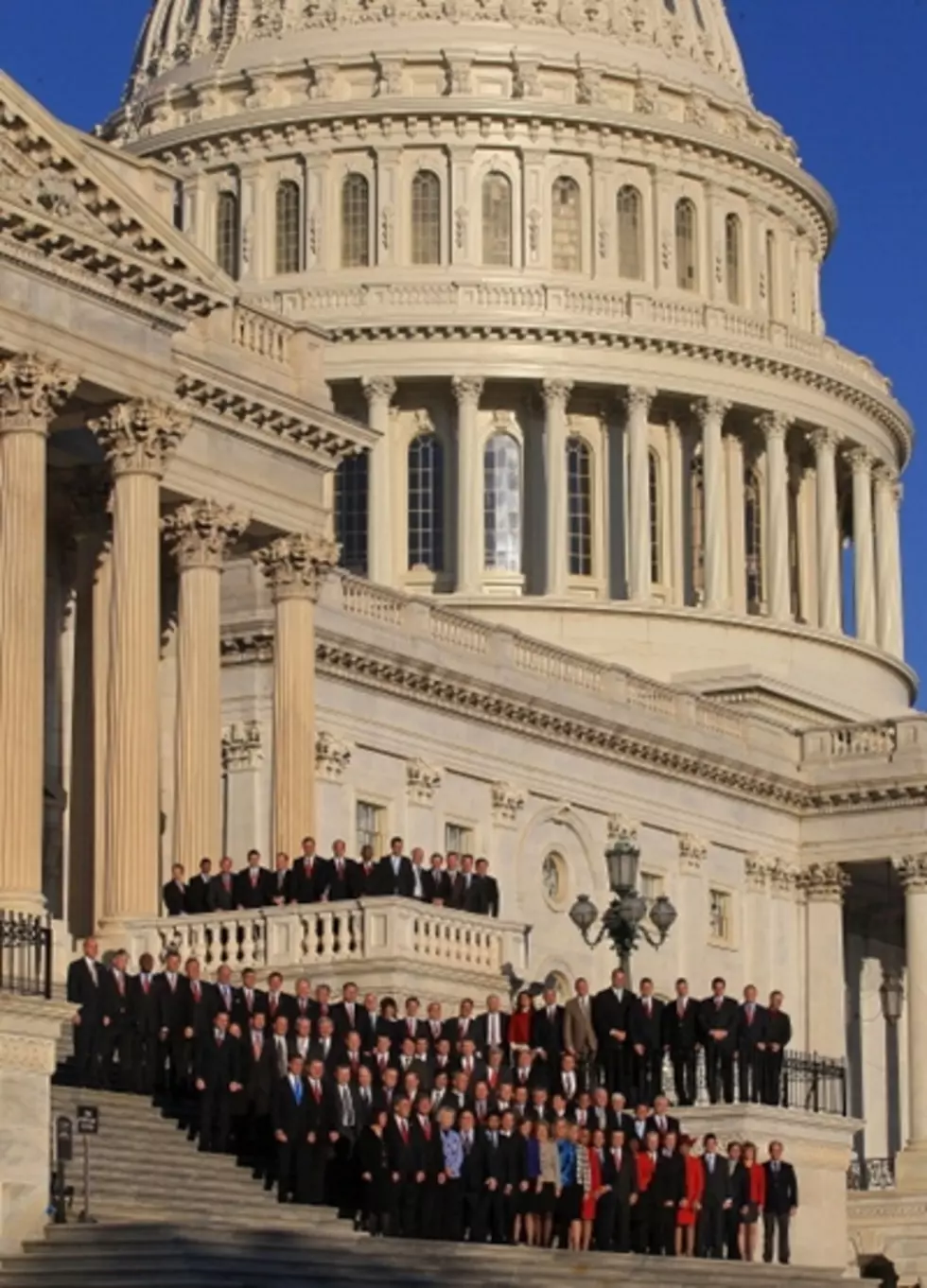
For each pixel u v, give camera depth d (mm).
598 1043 54344
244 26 123125
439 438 116062
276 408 65875
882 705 120438
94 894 62688
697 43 125938
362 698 79812
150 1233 40969
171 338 61344
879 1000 104062
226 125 119188
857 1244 82188
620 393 116500
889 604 127188
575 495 116625
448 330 114438
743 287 123875
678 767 92625
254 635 73938
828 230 133000
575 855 88438
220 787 66875
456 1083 47125
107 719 59906
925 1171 91750
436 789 82375
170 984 47781
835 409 122625
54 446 62344
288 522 66875
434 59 119375
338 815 78375
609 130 119500
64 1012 42406
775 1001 59000
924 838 96500
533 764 86688
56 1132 43125
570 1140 48219
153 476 60219
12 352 56750
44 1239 41281
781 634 115938
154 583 59906
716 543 115812
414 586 114062
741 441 120875
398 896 55406
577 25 121500
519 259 117438
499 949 56969
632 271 120000
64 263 57906
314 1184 45719
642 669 111312
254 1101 46188
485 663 84750
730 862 95312
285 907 55844
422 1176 45594
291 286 116375
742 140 123312
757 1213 52969
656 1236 50344
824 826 98188
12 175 57188
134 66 128750
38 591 56594
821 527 122438
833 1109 69312
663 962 91250
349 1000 48781
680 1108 56875
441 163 118125
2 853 55000
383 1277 42188
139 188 62188
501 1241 46906
